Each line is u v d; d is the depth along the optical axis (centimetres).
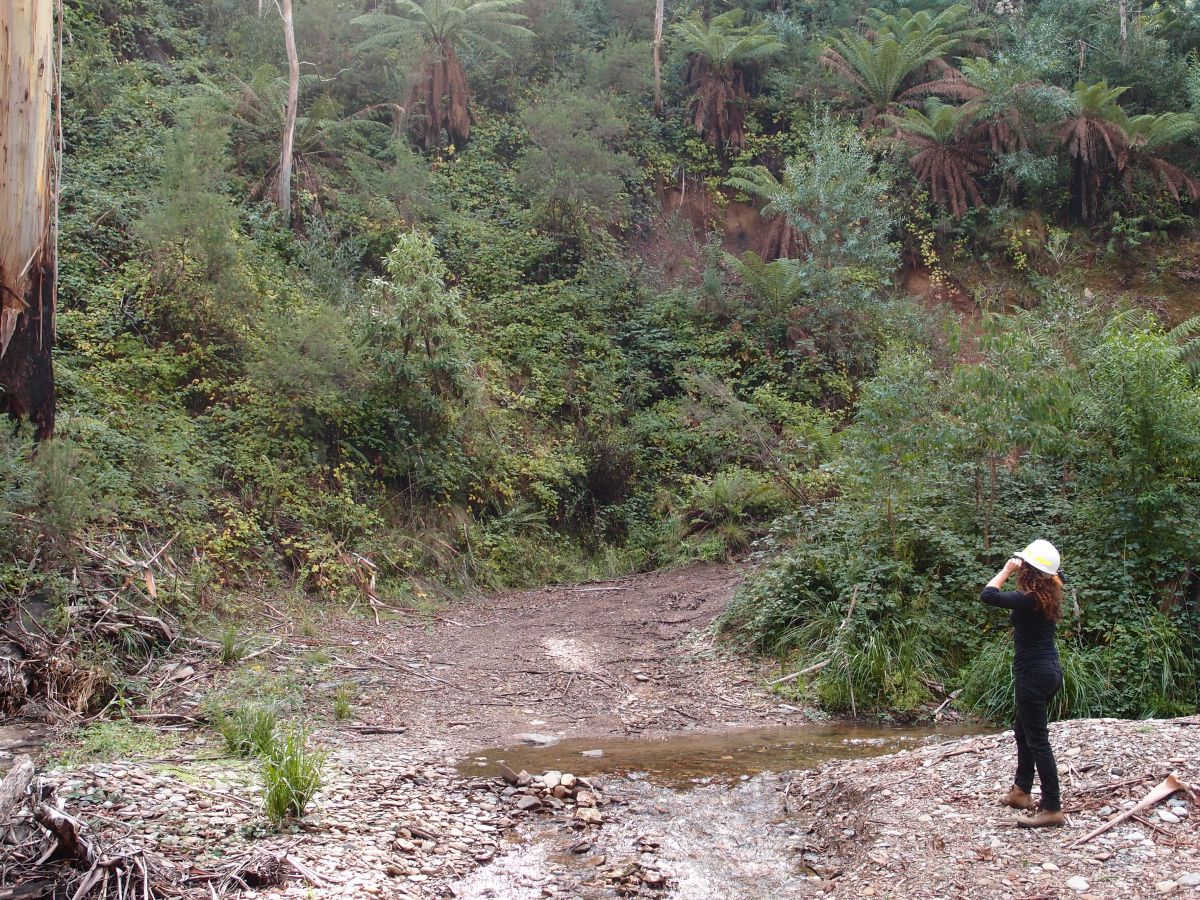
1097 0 2455
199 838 464
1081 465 980
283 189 1616
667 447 1684
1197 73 2219
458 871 472
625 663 949
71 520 805
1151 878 418
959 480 1016
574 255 1922
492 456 1463
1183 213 2214
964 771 572
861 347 1841
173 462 1059
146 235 1199
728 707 824
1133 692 797
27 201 858
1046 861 444
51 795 475
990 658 832
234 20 1961
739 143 2239
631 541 1527
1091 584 881
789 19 2461
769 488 1459
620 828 540
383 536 1250
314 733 695
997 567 938
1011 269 2105
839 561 970
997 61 2141
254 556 1077
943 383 1048
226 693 749
